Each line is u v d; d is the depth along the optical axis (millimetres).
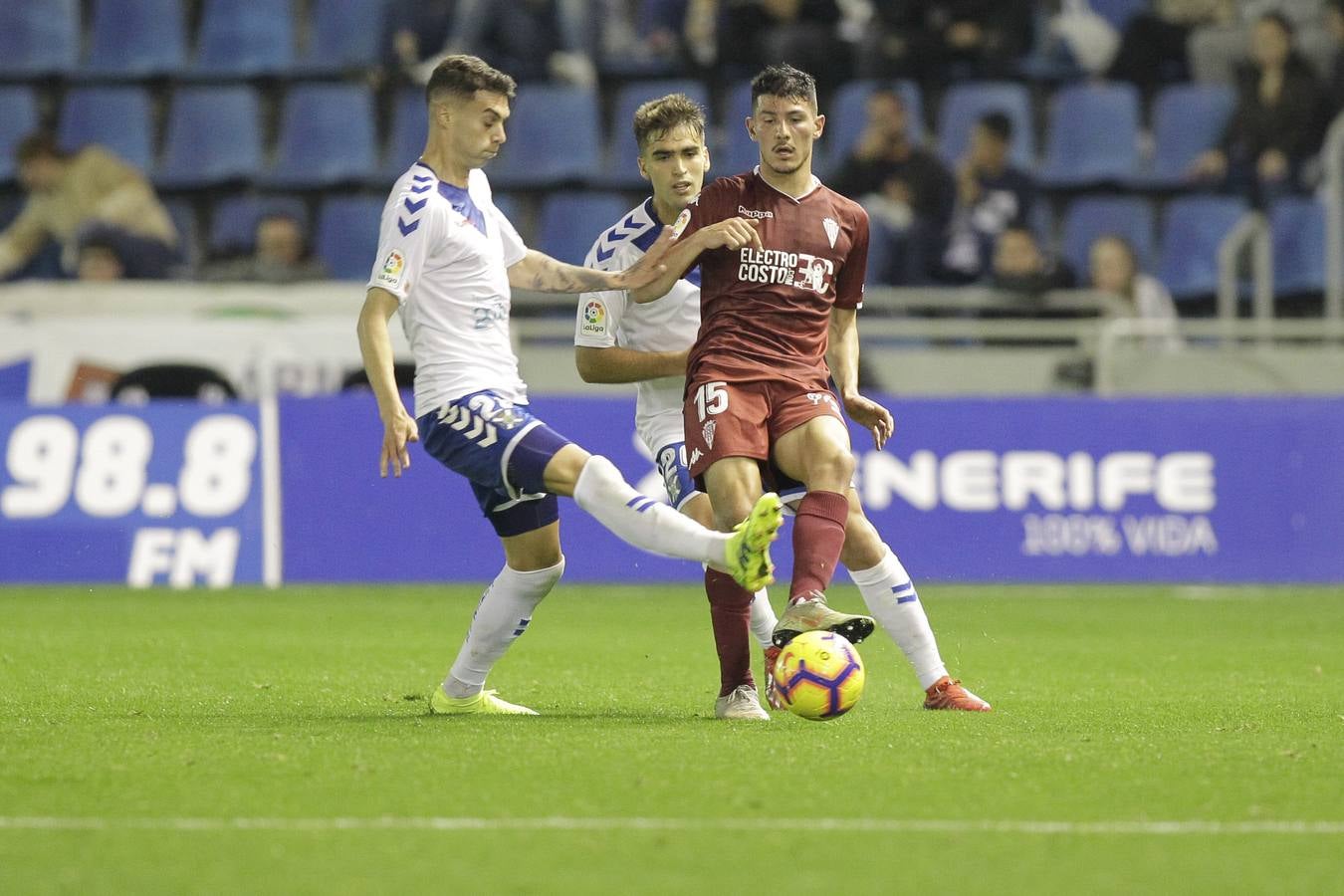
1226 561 46031
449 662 29000
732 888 12969
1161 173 62469
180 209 61438
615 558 45656
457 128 21406
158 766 17688
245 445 45031
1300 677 27562
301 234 54125
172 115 63406
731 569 18984
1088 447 45969
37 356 47062
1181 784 16969
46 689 24859
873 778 17125
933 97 63094
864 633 20578
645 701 24062
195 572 44594
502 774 17266
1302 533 46219
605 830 14750
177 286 50281
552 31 63875
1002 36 63125
